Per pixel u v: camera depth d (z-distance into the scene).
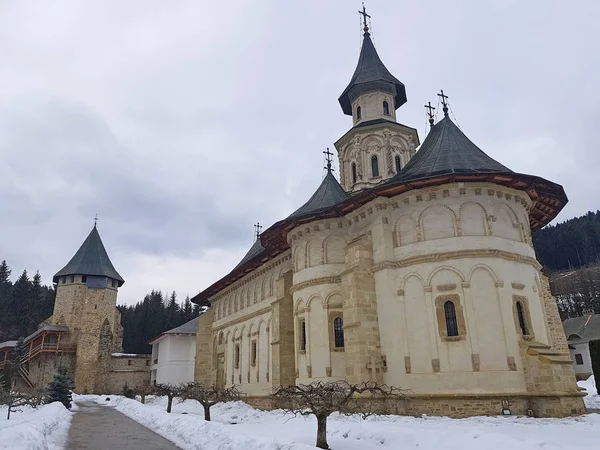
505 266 21.25
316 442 12.87
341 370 24.34
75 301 66.06
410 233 22.80
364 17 43.38
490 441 11.06
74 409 33.62
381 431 13.60
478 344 19.89
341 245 26.41
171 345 59.06
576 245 117.19
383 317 22.61
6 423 20.25
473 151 24.28
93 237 71.25
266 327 35.16
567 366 19.25
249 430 16.69
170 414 22.59
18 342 63.75
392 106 39.38
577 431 14.42
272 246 32.62
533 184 22.70
